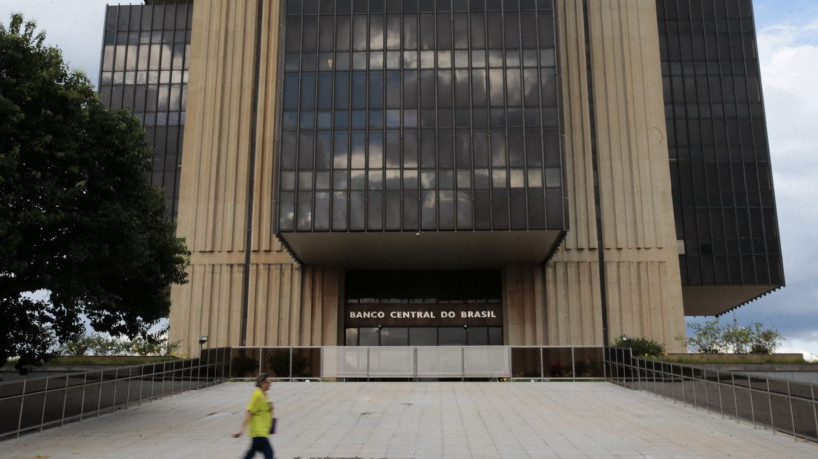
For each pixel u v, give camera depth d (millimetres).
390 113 30516
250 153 37469
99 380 17391
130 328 19859
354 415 17375
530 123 30125
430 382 26391
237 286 35906
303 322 35750
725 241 41844
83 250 15422
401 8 31625
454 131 30172
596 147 36656
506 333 36219
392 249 32906
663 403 19969
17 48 15273
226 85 38188
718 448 12594
